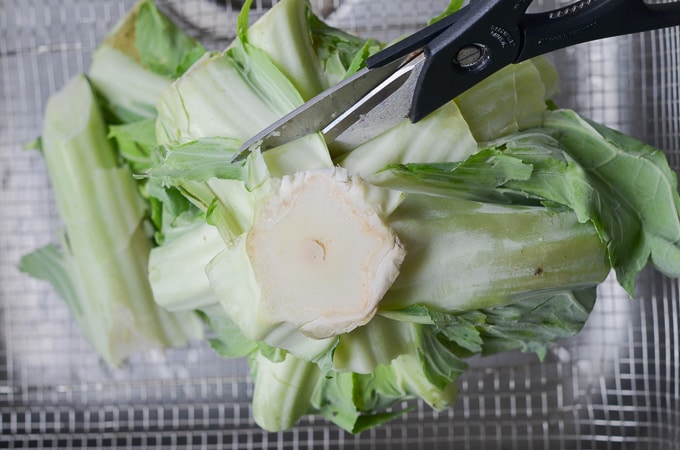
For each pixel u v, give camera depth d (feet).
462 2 1.15
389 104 1.08
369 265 1.06
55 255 1.60
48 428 1.71
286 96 1.14
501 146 1.15
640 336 1.63
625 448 1.61
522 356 1.66
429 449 1.66
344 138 1.12
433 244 1.11
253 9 1.61
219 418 1.70
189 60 1.37
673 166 1.52
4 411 1.71
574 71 1.61
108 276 1.52
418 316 1.11
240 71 1.18
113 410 1.71
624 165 1.20
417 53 1.04
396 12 1.60
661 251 1.21
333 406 1.31
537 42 1.03
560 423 1.65
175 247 1.26
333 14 1.59
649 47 1.57
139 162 1.52
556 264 1.13
